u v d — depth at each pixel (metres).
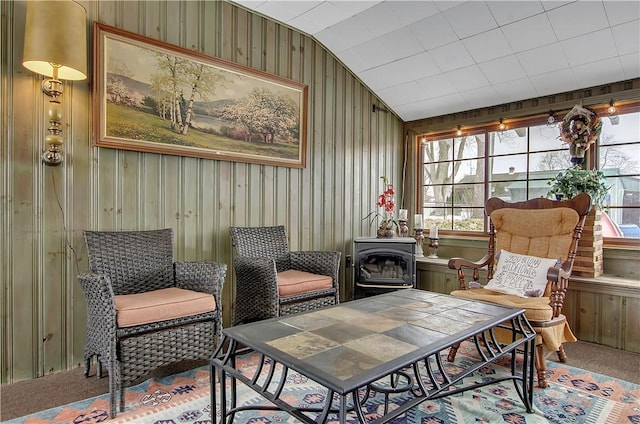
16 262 2.26
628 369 2.53
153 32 2.75
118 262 2.43
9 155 2.23
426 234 4.63
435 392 1.40
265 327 1.67
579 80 3.40
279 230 3.34
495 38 3.21
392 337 1.54
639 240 3.20
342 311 1.93
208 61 3.01
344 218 4.09
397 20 3.29
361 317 1.82
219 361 1.62
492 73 3.61
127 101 2.62
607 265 3.32
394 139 4.68
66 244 2.42
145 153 2.74
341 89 4.06
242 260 2.92
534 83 3.59
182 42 2.90
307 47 3.74
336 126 4.01
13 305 2.25
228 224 3.18
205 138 3.01
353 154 4.18
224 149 3.12
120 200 2.63
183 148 2.89
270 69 3.45
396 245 3.81
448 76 3.81
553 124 3.71
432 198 4.65
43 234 2.35
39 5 2.09
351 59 3.96
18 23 2.25
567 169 3.43
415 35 3.41
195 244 2.99
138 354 2.02
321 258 3.17
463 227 4.37
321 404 1.99
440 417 1.90
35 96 2.31
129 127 2.63
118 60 2.58
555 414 1.94
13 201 2.25
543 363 2.27
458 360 2.64
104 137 2.53
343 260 4.08
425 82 3.98
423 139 4.72
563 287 2.53
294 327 1.67
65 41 2.13
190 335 2.24
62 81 2.39
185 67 2.89
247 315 2.88
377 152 4.46
